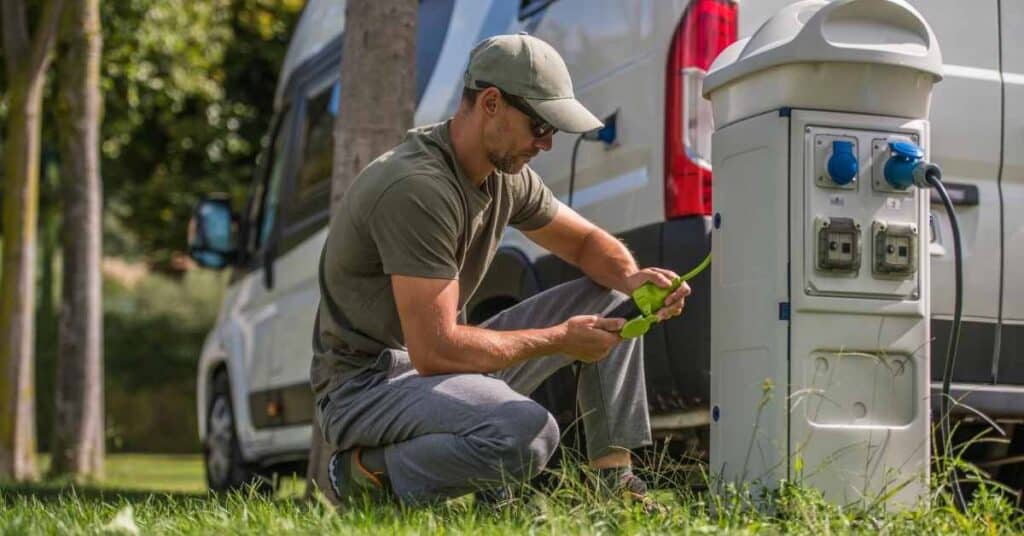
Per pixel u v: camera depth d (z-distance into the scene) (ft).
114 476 40.65
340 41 22.56
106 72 45.11
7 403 34.45
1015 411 14.64
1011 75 15.16
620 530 10.61
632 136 14.87
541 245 13.38
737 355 12.10
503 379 13.02
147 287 71.67
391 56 17.52
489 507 11.65
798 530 10.80
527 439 11.59
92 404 35.88
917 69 11.75
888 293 11.81
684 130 14.10
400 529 10.18
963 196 14.79
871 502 11.60
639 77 14.78
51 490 22.31
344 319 12.64
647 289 12.30
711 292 12.51
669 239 14.10
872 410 11.81
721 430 12.31
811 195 11.65
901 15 11.84
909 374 11.93
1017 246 14.96
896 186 11.81
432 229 11.72
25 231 34.68
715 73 12.33
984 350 14.74
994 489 12.73
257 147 55.93
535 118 11.73
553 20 16.75
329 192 21.88
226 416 27.27
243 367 25.80
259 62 55.36
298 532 10.19
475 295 17.30
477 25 18.61
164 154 57.36
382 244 11.83
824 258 11.59
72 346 35.70
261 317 25.11
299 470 27.12
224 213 26.78
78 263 35.60
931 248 14.43
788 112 11.66
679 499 12.27
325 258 12.64
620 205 14.93
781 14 12.10
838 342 11.70
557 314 13.16
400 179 11.76
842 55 11.49
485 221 12.59
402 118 17.56
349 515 10.84
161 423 68.80
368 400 12.19
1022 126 15.07
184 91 48.67
